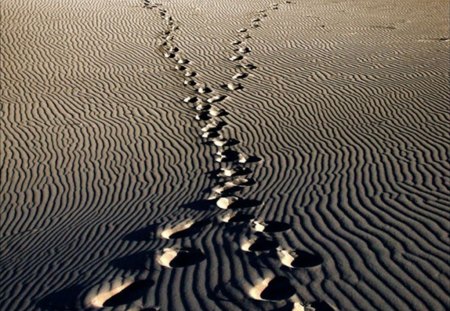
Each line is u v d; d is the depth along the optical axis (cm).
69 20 2081
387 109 1148
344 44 1727
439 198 695
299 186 812
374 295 486
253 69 1532
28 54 1705
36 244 727
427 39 1727
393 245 575
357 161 891
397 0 2452
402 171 821
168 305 503
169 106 1287
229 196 795
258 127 1125
